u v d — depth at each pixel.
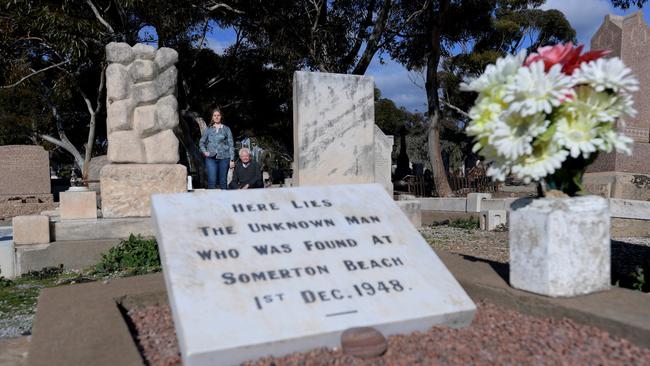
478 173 18.38
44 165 17.73
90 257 7.50
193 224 3.69
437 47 17.92
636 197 13.15
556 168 3.73
